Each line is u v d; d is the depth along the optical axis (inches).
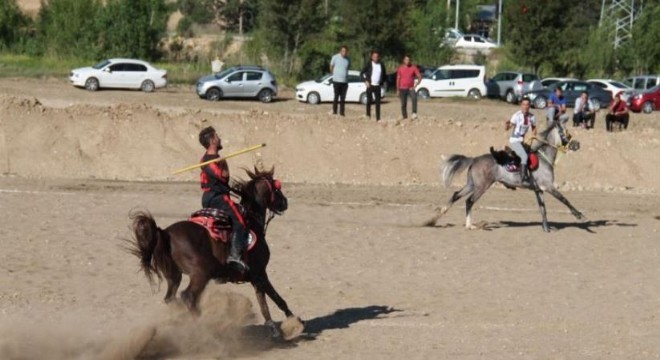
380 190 1173.1
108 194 1029.2
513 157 887.7
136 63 2203.5
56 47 2728.8
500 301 632.4
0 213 866.1
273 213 513.3
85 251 730.2
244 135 1293.1
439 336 537.3
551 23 2886.3
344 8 2679.6
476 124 1362.0
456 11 4040.4
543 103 2317.9
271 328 507.8
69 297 597.0
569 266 755.4
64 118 1272.1
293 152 1279.5
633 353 513.3
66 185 1095.6
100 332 510.9
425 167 1289.4
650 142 1375.5
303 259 737.6
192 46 2888.8
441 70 2434.8
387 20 2637.8
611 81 2466.8
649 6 3095.5
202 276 465.7
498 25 3865.7
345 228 871.1
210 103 2016.5
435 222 907.4
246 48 2755.9
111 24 2721.5
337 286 658.8
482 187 889.5
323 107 2039.9
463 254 783.1
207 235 472.4
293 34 2662.4
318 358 482.0
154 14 2783.0
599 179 1311.5
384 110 1958.7
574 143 901.2
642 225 964.6
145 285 637.9
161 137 1274.6
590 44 3036.4
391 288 660.1
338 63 1406.3
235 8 4033.0
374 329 548.1
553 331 558.9
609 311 614.5
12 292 601.9
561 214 1032.8
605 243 856.3
